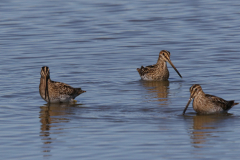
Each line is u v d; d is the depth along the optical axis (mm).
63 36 32500
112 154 13648
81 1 44344
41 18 37562
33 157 13539
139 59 27188
